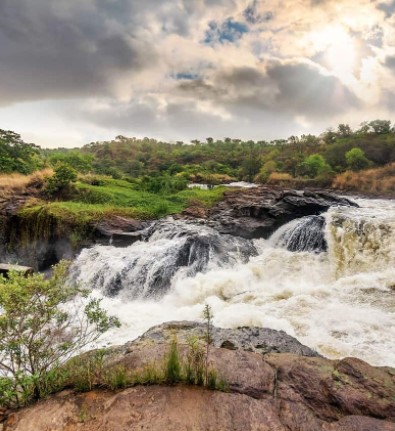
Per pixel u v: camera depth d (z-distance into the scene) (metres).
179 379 3.61
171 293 9.84
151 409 3.18
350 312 7.31
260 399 3.42
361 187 29.00
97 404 3.29
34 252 13.93
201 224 13.84
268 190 20.02
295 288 9.19
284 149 82.31
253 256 11.84
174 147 127.44
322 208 14.82
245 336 5.86
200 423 3.02
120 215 14.73
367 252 10.77
